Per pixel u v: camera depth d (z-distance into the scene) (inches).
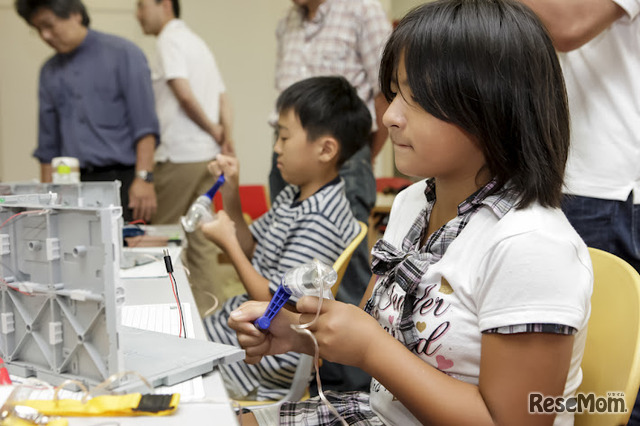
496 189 27.3
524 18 26.3
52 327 23.9
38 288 24.1
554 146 26.7
